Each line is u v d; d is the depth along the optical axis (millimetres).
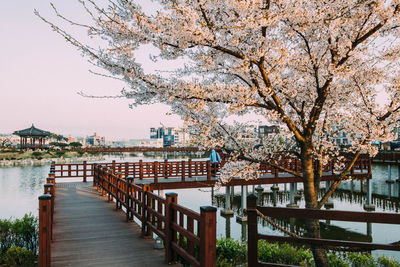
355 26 5922
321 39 5855
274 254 7418
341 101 6844
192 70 6430
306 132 5984
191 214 4328
